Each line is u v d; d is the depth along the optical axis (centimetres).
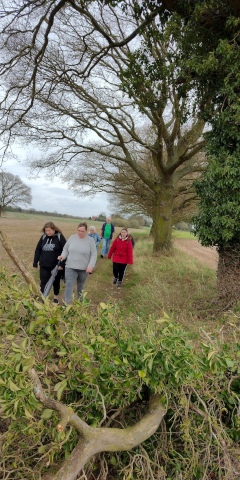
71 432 162
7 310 193
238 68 560
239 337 245
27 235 2531
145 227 4125
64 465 144
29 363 151
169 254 1343
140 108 859
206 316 501
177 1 610
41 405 148
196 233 649
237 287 544
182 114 792
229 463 173
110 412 194
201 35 616
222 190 585
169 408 183
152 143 1698
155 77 759
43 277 642
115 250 860
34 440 159
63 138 1338
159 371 175
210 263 1057
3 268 225
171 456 187
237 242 592
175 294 614
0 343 176
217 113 614
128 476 162
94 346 175
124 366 177
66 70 980
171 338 178
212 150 621
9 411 146
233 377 196
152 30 733
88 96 1201
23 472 163
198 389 187
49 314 180
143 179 1472
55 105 1178
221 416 201
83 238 595
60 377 177
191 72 675
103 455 173
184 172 1505
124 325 217
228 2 544
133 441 159
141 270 1031
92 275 1023
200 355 200
